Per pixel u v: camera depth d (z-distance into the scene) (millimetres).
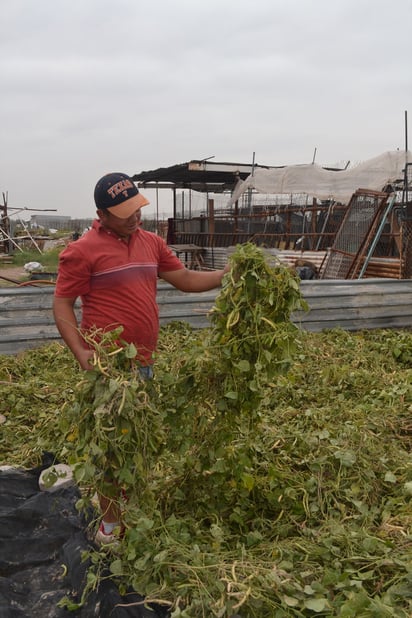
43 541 3342
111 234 3115
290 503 3396
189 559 2709
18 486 4152
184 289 3506
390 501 3469
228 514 3379
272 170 15305
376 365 6945
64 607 2820
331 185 14086
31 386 5883
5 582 3016
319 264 14336
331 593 2615
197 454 3340
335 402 5520
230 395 3107
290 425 4809
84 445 2879
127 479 2811
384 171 12836
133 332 3131
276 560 2787
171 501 3398
